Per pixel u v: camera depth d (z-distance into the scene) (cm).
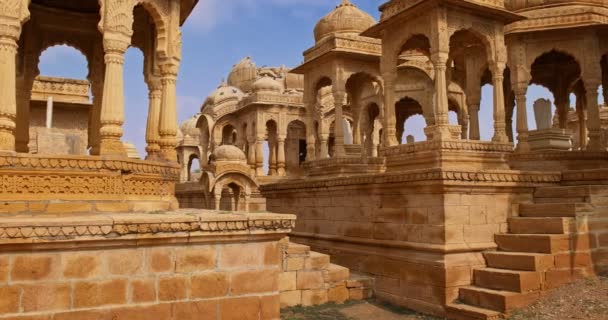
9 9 705
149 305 591
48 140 831
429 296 909
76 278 560
